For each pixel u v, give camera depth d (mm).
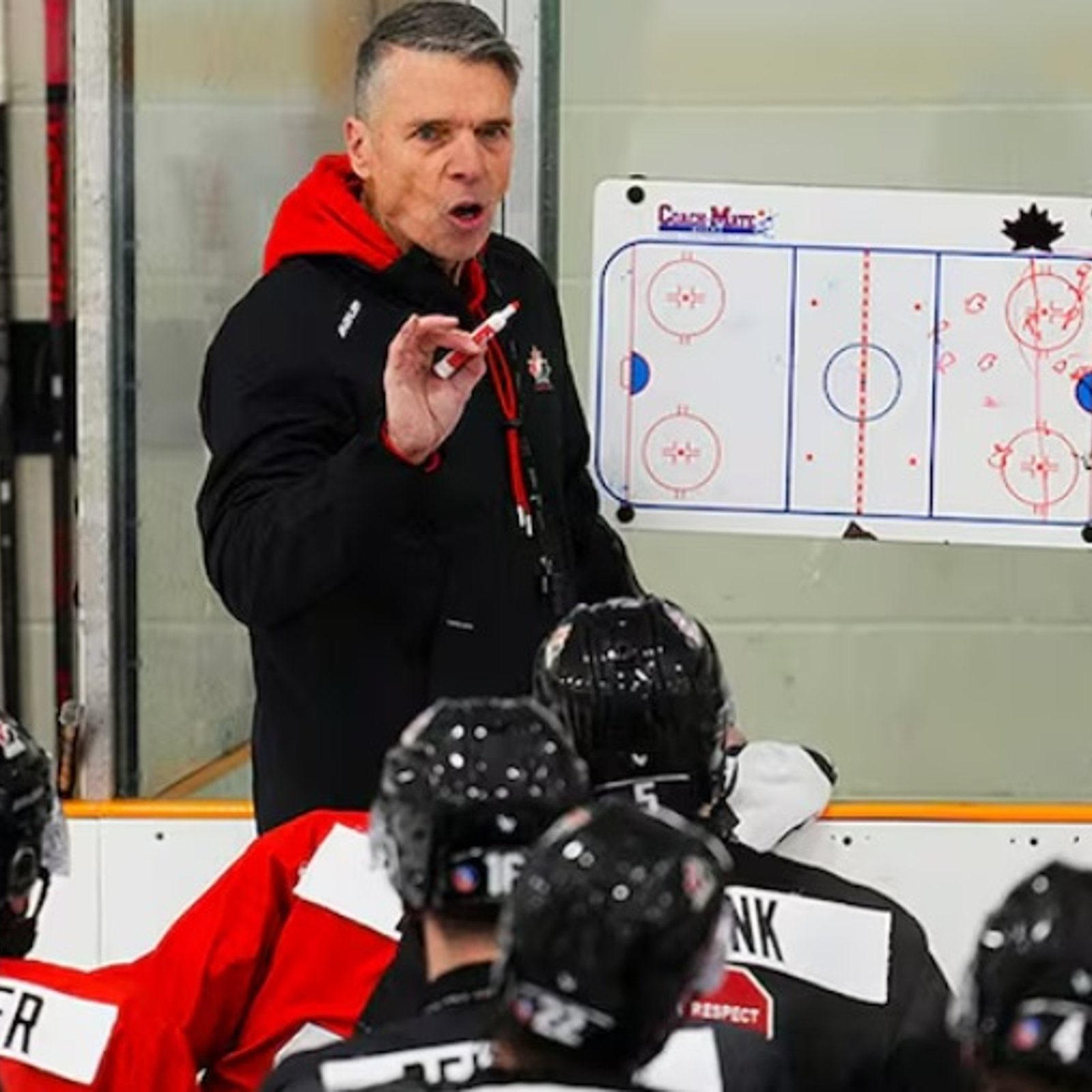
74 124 10828
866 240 9117
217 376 7668
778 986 5832
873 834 8938
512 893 4379
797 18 9625
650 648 5785
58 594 11234
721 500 9203
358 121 7719
